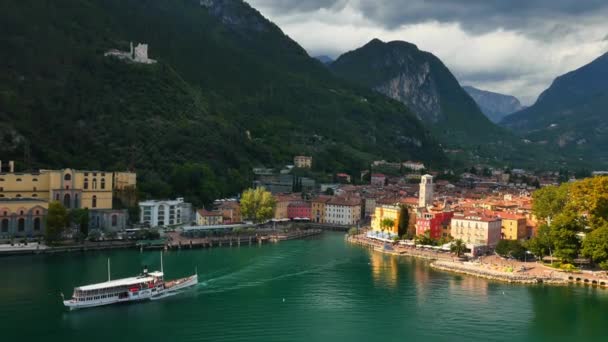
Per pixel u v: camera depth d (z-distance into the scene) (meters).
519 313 199.12
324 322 187.62
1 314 187.75
